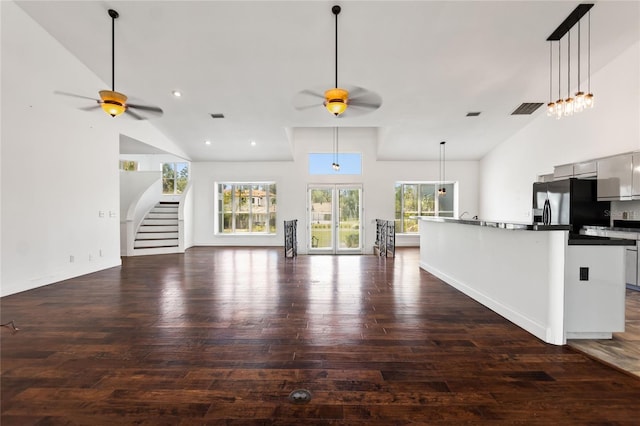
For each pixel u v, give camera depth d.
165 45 4.08
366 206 8.88
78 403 1.71
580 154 5.15
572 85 4.96
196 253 7.61
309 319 3.02
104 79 4.88
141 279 4.74
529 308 2.72
